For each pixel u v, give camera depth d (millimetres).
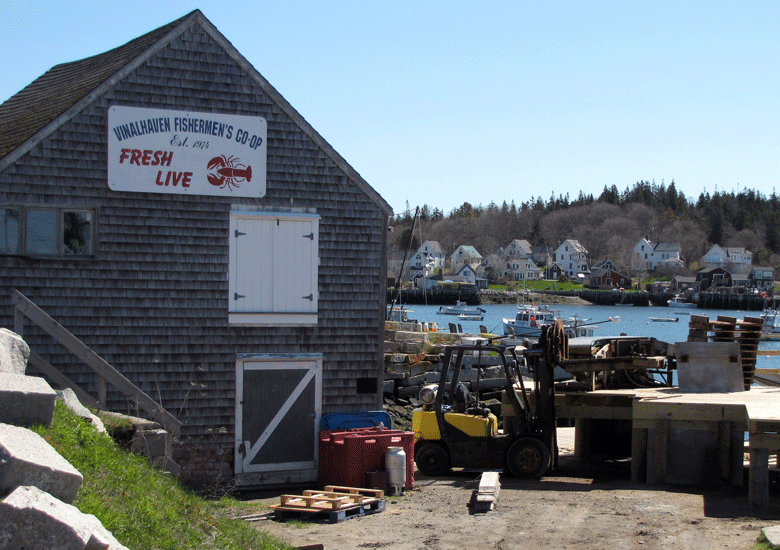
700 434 12805
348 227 14805
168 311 13656
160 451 10430
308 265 14531
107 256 13336
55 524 5145
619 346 16578
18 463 5574
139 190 13523
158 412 11586
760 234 187875
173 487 9055
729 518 10367
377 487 12859
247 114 14188
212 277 13930
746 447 15398
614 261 170250
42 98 16156
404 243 172750
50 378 12688
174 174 13727
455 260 174125
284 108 14383
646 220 187375
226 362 13969
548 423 14430
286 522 10758
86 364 12773
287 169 14438
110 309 13328
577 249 171625
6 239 12836
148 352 13516
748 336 15805
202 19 13836
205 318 13867
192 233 13844
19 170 12883
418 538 9797
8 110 17047
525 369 24125
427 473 14984
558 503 11727
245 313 14102
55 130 13062
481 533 10008
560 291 145000
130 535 6699
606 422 17000
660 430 12977
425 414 15164
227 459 13898
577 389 15062
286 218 14367
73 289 13141
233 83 14102
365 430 13953
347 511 10969
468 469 15594
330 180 14703
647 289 154375
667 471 12969
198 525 7977
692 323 16469
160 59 13656
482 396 23062
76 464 7387
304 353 14461
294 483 14312
